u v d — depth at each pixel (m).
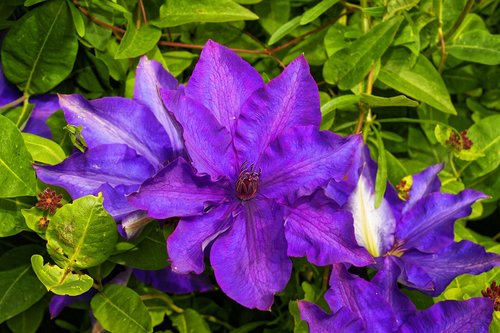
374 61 0.48
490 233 0.58
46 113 0.47
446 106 0.49
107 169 0.39
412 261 0.43
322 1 0.50
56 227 0.37
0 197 0.40
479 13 0.58
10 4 0.47
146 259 0.42
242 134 0.39
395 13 0.48
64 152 0.44
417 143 0.54
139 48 0.46
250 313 0.53
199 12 0.47
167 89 0.41
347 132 0.51
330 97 0.52
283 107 0.39
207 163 0.38
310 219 0.38
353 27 0.51
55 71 0.46
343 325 0.38
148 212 0.35
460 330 0.39
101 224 0.37
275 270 0.36
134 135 0.40
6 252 0.45
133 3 0.48
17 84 0.46
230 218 0.38
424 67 0.50
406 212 0.44
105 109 0.40
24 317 0.47
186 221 0.36
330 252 0.37
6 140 0.40
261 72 0.52
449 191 0.51
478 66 0.56
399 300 0.40
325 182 0.38
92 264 0.38
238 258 0.37
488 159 0.51
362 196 0.43
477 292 0.45
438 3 0.50
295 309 0.44
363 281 0.39
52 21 0.44
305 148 0.39
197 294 0.53
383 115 0.54
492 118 0.52
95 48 0.47
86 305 0.46
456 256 0.42
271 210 0.38
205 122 0.38
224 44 0.52
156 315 0.48
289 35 0.53
